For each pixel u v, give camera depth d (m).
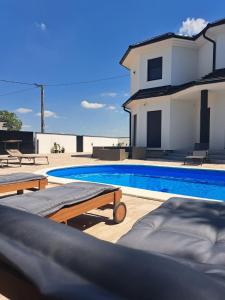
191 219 3.02
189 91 14.59
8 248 1.24
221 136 15.25
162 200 6.03
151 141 18.06
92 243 1.15
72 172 13.10
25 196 3.84
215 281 0.97
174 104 17.11
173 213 3.26
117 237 3.99
